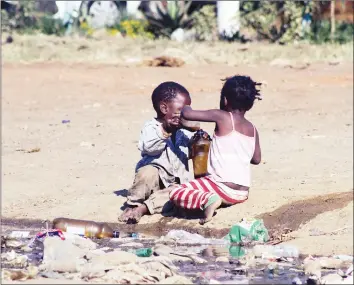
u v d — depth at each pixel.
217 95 29.59
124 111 27.47
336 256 11.10
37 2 46.88
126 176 17.19
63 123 25.34
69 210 14.55
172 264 10.59
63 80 33.19
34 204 15.11
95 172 17.67
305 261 10.80
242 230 12.30
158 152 13.87
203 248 12.03
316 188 14.71
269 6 45.56
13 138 22.78
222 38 45.66
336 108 26.61
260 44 43.53
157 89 13.63
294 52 40.03
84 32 46.25
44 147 21.19
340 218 13.00
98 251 11.20
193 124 13.62
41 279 9.75
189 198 13.28
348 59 38.22
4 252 11.72
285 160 17.89
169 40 44.53
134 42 43.06
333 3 44.19
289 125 23.55
